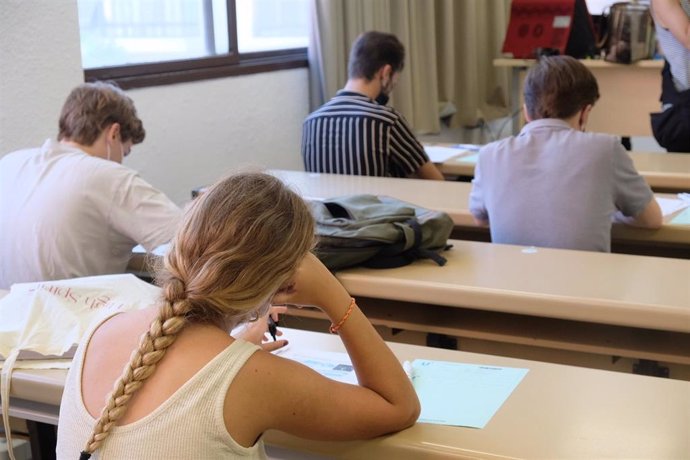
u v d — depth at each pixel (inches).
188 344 41.7
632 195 90.2
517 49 179.2
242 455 41.0
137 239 83.7
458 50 213.2
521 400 51.7
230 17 156.9
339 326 48.6
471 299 74.4
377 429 46.6
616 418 48.9
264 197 42.7
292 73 173.0
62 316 61.1
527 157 91.4
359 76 130.6
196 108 149.5
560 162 89.5
